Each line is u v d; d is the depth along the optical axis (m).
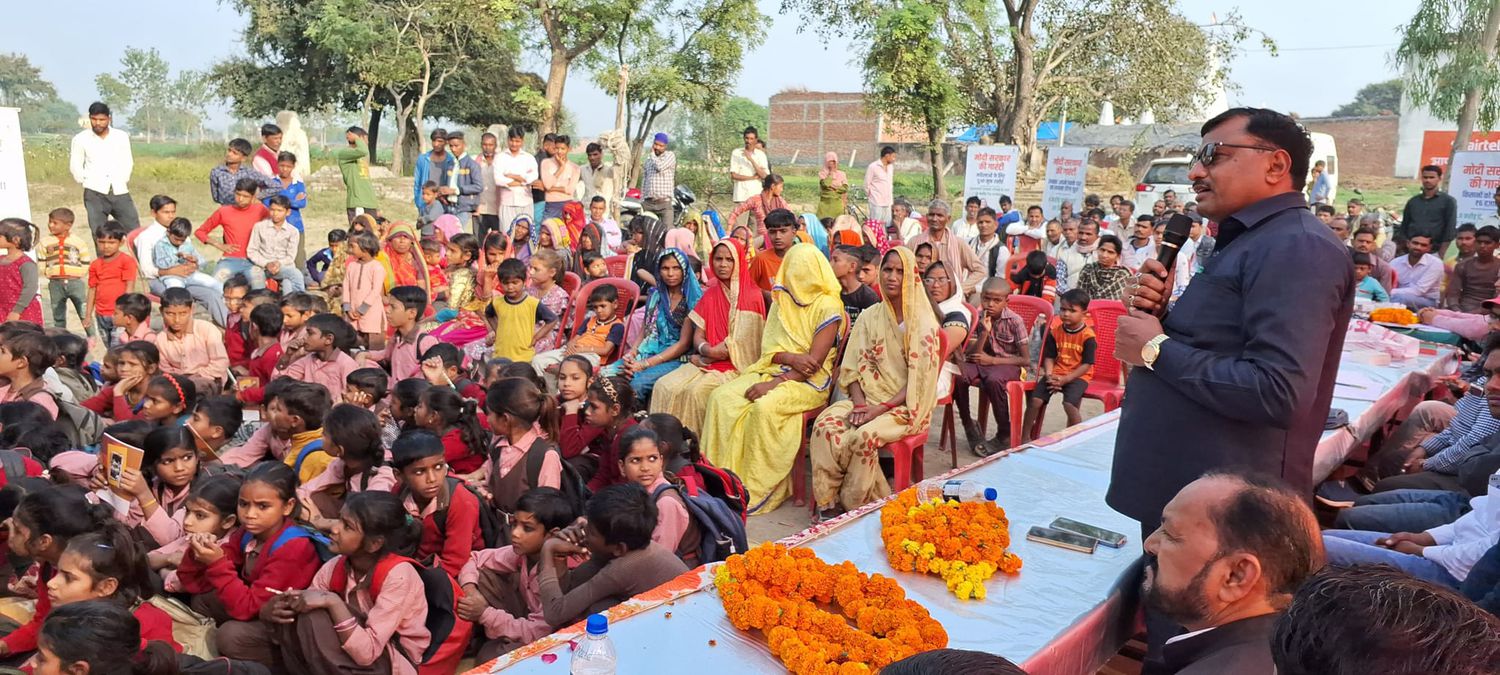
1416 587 1.14
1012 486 3.90
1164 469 2.67
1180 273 9.94
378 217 12.32
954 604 2.88
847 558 3.20
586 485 4.91
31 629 3.35
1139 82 21.84
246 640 3.47
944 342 5.71
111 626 2.50
